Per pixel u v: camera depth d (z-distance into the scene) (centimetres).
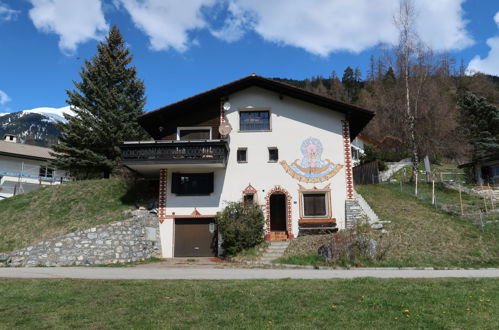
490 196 2430
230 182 2155
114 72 3412
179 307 800
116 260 1784
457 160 4516
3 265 1596
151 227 2059
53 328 670
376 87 5288
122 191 2452
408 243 1622
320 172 2142
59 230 1909
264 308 786
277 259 1642
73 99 3195
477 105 4566
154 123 2377
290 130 2214
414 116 3162
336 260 1497
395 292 902
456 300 823
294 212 2092
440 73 3775
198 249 2088
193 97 2209
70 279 1183
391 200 2356
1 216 2127
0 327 674
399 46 3222
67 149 3030
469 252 1508
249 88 2298
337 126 2205
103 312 771
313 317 718
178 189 2167
